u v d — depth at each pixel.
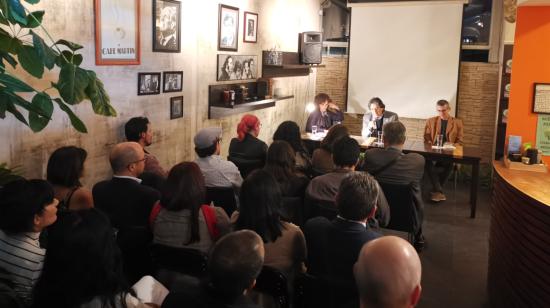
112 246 1.51
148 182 2.99
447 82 7.32
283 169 3.20
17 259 1.68
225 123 5.44
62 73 1.74
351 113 8.03
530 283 2.73
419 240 4.30
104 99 1.84
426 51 7.36
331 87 8.25
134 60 3.74
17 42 1.67
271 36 6.43
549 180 3.37
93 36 3.30
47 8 2.88
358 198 1.99
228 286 1.41
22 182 1.75
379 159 3.84
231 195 3.28
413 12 7.34
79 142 3.27
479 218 5.33
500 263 3.19
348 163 2.96
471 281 3.74
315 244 2.08
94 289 1.44
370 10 7.59
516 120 4.11
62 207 2.32
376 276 1.23
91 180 3.41
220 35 5.07
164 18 4.10
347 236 2.00
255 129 4.20
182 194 2.24
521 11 3.98
